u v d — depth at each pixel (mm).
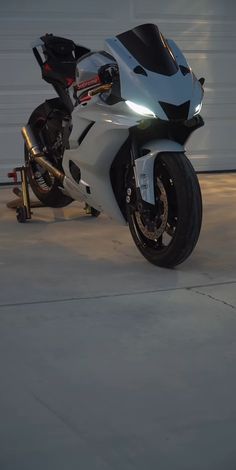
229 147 8727
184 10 8438
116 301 4180
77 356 3453
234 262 4957
